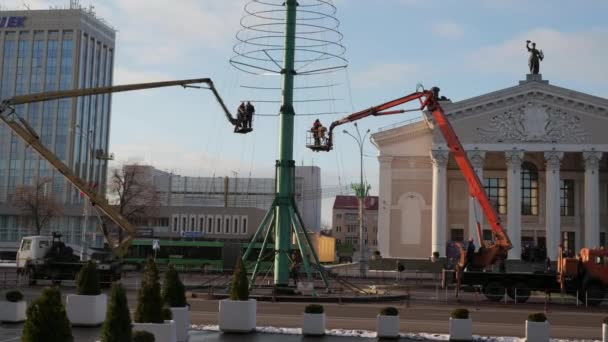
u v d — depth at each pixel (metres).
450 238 84.25
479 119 79.75
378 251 83.31
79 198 146.75
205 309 34.19
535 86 78.75
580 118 78.62
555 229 77.69
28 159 148.25
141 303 19.25
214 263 83.94
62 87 150.50
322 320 24.94
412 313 34.62
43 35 152.38
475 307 40.44
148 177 146.25
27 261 54.62
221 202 162.12
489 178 84.94
